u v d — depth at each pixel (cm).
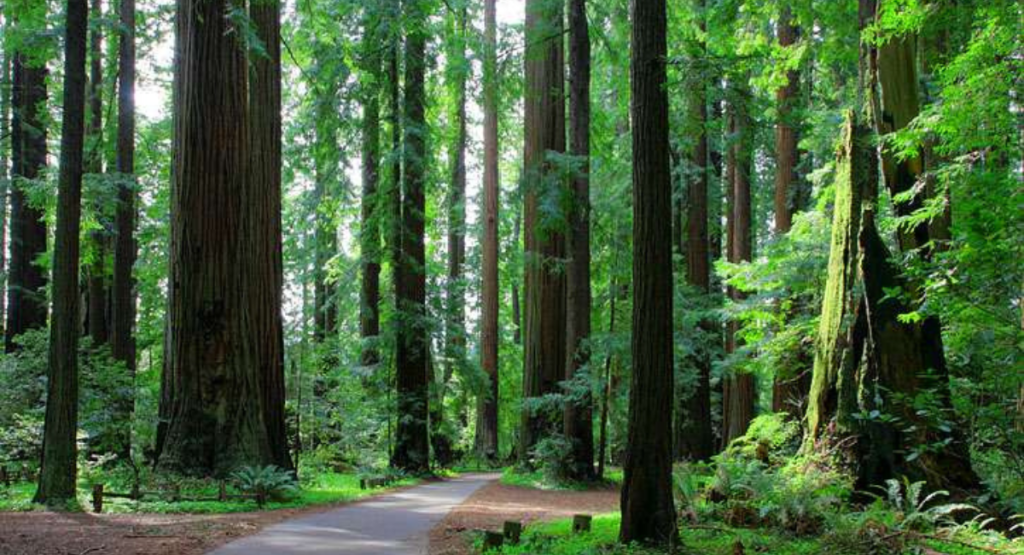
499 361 4212
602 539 925
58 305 1262
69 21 1270
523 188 1834
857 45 1652
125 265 2291
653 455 876
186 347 1538
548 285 2200
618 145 2275
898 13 1116
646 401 880
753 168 3095
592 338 1780
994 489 1018
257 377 1591
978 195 946
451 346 2542
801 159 2377
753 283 1645
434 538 1030
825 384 1169
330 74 2172
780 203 2139
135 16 2436
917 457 1026
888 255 1128
